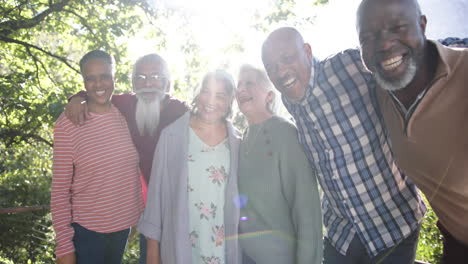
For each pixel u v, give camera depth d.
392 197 2.07
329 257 2.31
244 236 2.17
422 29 1.61
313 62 2.06
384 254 2.10
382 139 2.03
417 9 1.60
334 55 2.07
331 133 2.07
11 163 9.37
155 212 2.15
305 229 2.04
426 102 1.53
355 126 2.03
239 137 2.28
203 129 2.22
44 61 9.45
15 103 7.41
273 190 2.09
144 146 2.56
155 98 2.59
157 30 8.76
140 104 2.56
